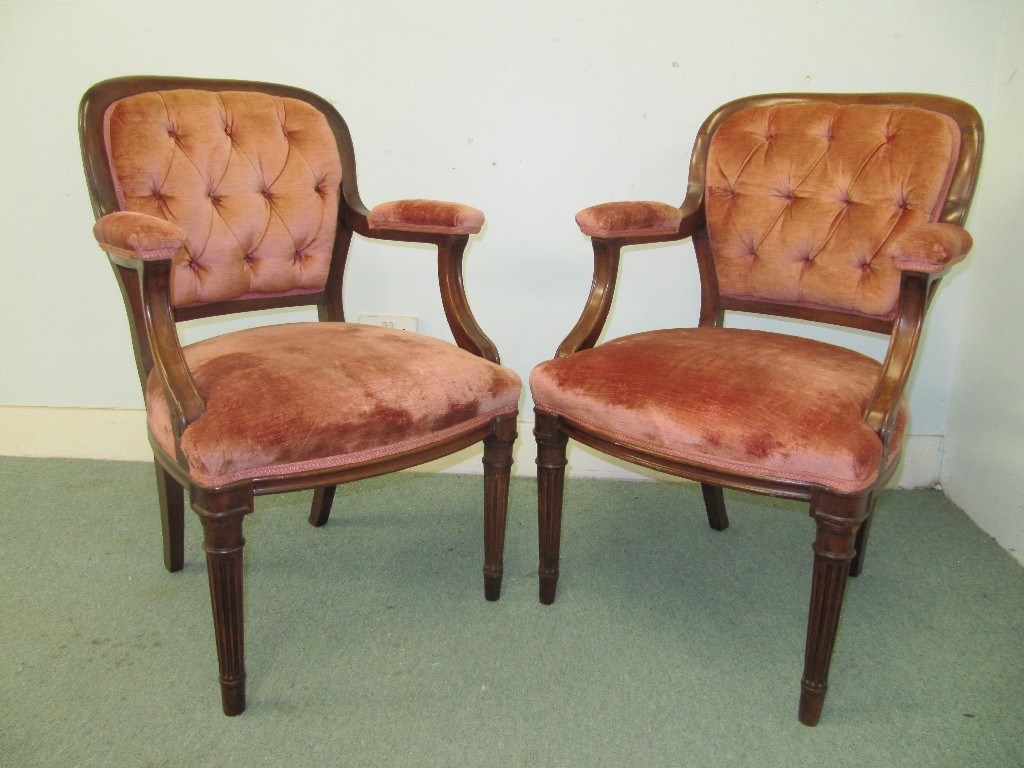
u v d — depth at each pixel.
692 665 1.33
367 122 1.84
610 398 1.21
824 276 1.44
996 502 1.74
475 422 1.27
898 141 1.36
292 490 1.10
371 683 1.28
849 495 1.05
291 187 1.46
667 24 1.74
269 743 1.15
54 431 2.09
